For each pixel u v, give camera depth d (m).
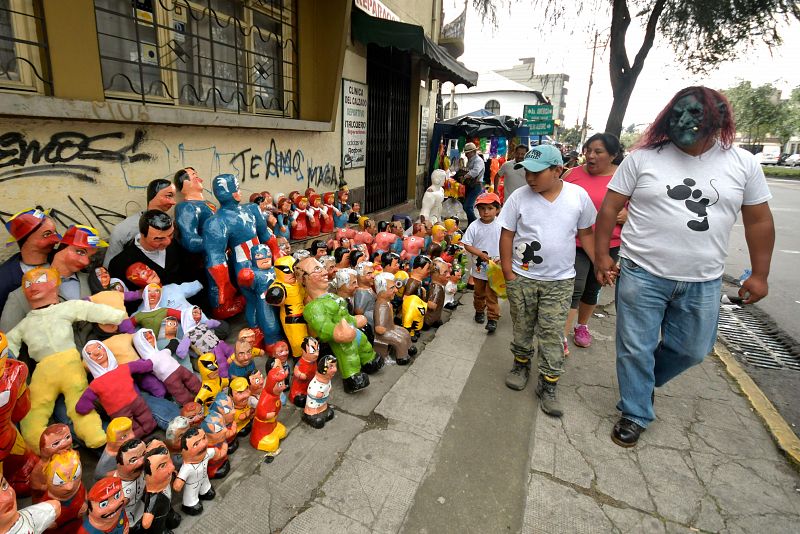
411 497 2.29
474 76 9.87
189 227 3.31
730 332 4.89
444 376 3.46
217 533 1.99
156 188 3.11
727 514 2.31
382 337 3.52
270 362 2.69
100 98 3.15
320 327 2.94
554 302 3.04
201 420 2.28
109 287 2.77
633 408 2.78
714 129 2.32
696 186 2.43
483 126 11.77
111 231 3.35
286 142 5.25
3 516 1.39
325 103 5.72
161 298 3.02
